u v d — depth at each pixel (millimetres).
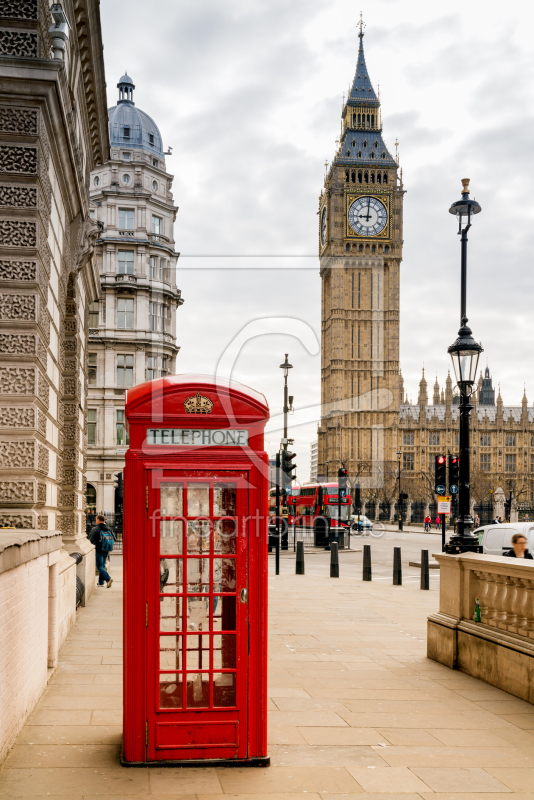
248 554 4957
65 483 12375
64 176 8914
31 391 7027
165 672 4852
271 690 6906
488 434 115500
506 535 16891
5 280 7016
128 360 35125
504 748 5309
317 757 5055
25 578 5512
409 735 5582
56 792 4281
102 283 34094
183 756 4820
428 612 12414
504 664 7016
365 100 114750
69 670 7473
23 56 7172
